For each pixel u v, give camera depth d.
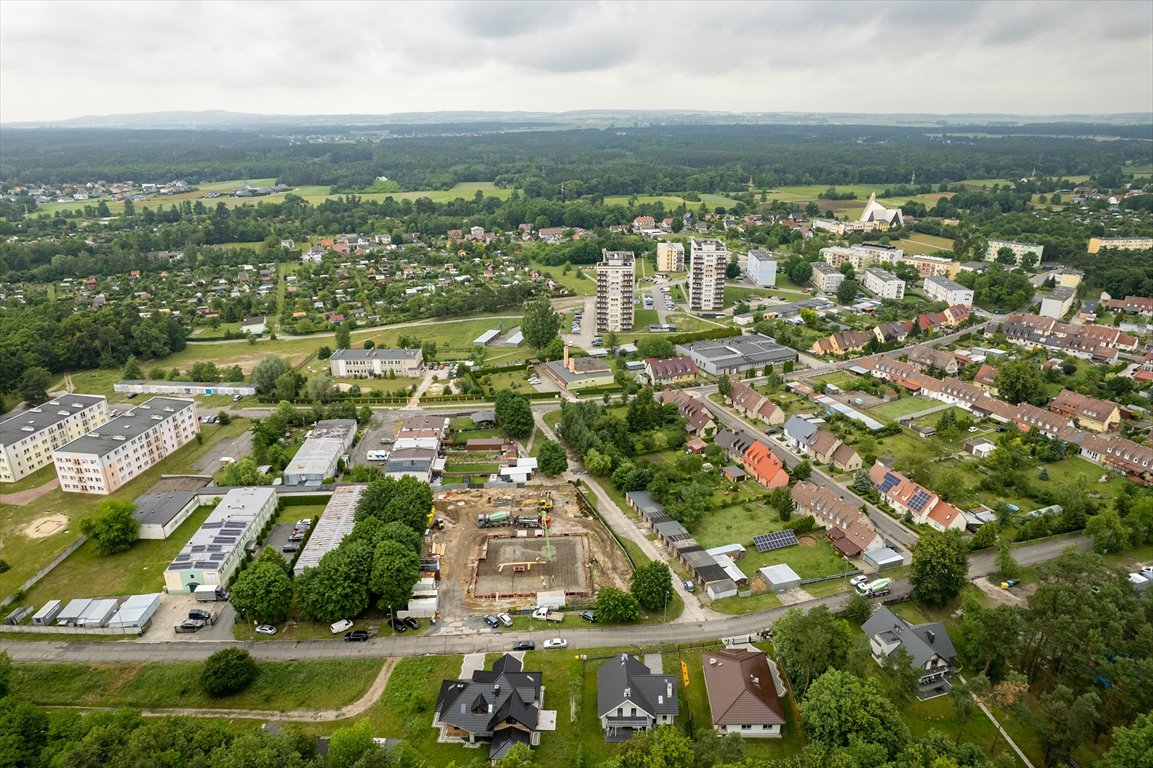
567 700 128.12
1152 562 167.12
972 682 119.00
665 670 135.25
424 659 138.12
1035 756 115.81
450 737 120.62
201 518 191.50
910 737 108.44
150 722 124.12
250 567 154.25
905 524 184.50
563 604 154.62
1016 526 182.38
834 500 183.88
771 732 120.94
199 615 150.38
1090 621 122.50
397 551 153.62
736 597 157.25
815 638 123.06
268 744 106.50
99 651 141.75
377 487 181.12
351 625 147.88
